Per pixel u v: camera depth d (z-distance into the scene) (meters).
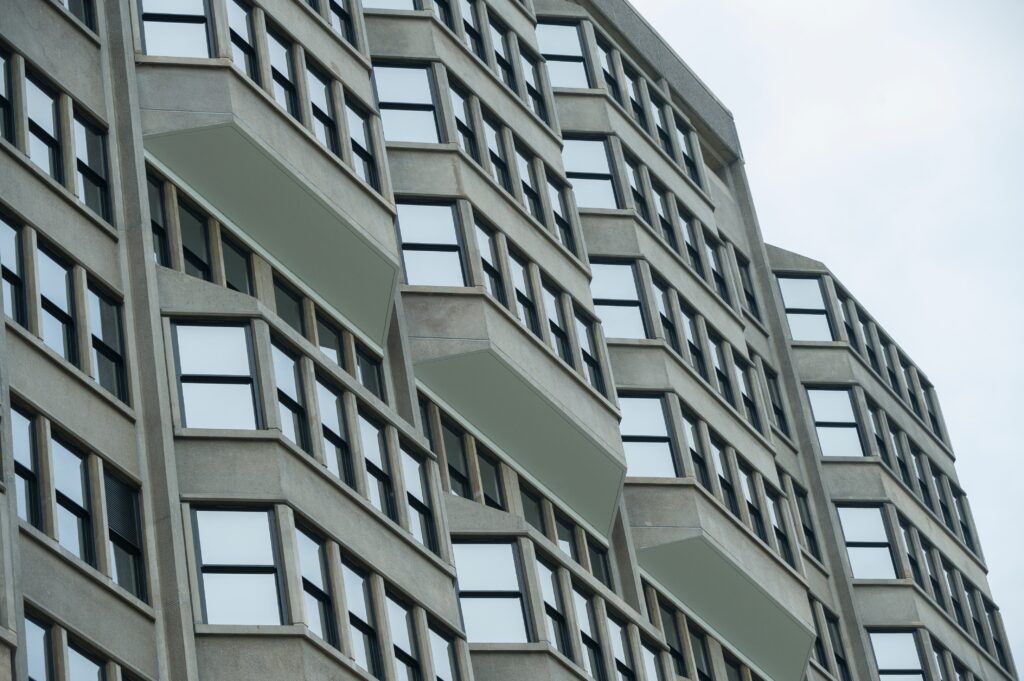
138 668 50.69
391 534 58.28
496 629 62.25
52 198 56.09
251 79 63.69
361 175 67.25
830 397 96.31
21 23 58.47
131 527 53.12
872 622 89.62
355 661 54.66
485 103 76.25
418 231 70.31
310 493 55.94
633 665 66.88
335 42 68.69
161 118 61.09
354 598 55.91
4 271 53.69
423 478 61.78
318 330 63.31
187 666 51.22
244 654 52.06
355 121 68.25
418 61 74.88
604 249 82.06
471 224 71.00
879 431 97.44
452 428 67.81
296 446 56.31
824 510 91.69
